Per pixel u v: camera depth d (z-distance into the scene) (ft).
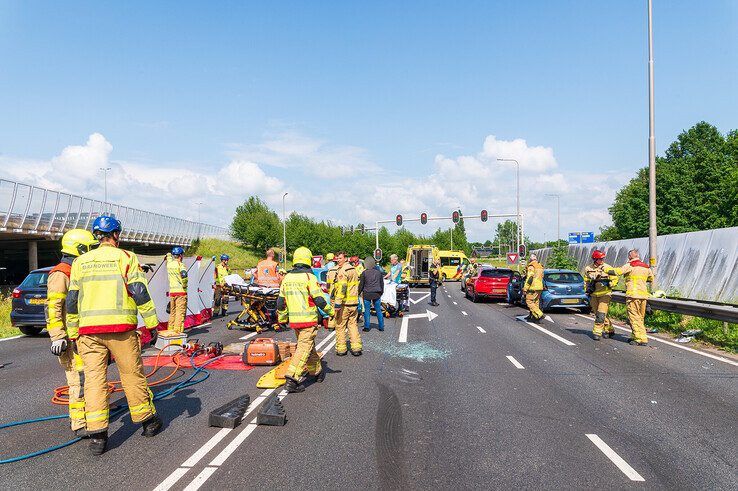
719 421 19.20
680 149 214.48
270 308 44.24
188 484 13.94
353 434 17.92
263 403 20.16
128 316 16.62
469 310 64.28
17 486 13.85
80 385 17.74
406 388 24.36
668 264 73.10
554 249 113.29
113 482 14.08
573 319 53.16
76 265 16.48
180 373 27.68
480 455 15.97
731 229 60.49
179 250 39.42
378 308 45.06
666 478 14.29
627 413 20.24
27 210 83.30
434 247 129.29
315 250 218.38
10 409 21.25
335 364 30.17
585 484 13.91
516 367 29.07
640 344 36.29
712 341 36.81
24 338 42.83
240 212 231.09
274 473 14.64
